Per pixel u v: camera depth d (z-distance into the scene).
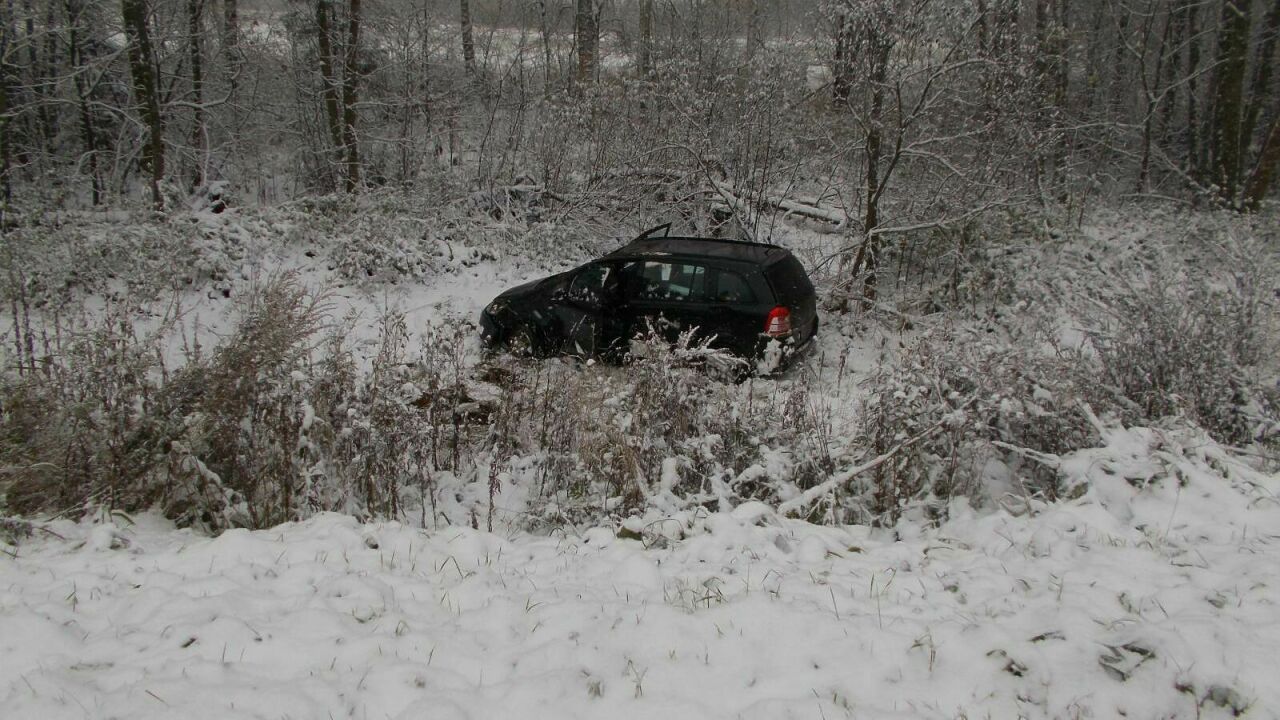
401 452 5.96
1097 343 7.02
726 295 8.98
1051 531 4.61
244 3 18.17
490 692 3.13
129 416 5.77
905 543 4.95
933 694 3.04
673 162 14.20
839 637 3.43
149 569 4.40
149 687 3.08
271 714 2.96
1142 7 19.11
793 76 13.52
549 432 7.18
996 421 6.30
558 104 15.25
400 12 16.34
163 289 10.27
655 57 16.08
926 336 6.88
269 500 5.68
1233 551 4.14
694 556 4.63
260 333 5.98
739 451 6.14
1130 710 2.86
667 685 3.15
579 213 14.57
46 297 9.16
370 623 3.74
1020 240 11.98
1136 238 12.35
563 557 4.75
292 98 17.62
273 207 13.33
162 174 14.27
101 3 14.98
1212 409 6.37
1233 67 16.33
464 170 15.61
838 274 11.72
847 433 6.54
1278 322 7.55
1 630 3.46
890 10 10.21
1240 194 15.77
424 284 11.88
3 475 5.41
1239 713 2.78
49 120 16.17
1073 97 18.09
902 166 12.59
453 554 4.74
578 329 9.49
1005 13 11.48
